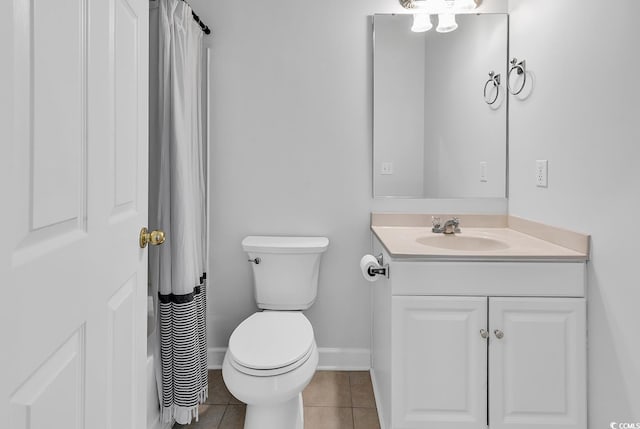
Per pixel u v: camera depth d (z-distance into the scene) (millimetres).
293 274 2139
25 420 575
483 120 2268
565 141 1682
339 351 2371
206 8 2287
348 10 2291
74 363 739
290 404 1640
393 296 1586
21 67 567
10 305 542
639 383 1285
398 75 2277
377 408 1975
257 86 2309
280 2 2293
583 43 1549
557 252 1588
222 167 2324
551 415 1560
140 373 1142
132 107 1068
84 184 778
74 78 730
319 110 2312
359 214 2334
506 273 1564
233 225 2344
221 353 2373
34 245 610
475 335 1574
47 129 638
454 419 1580
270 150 2324
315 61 2303
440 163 2289
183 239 1681
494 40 2254
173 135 1673
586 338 1541
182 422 1714
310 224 2340
